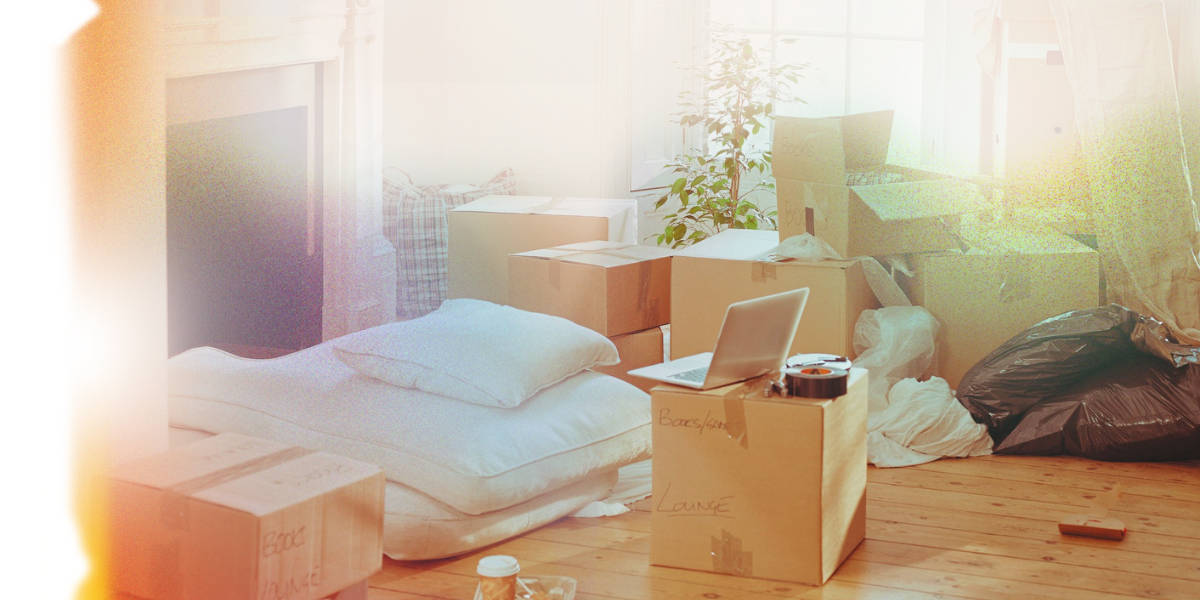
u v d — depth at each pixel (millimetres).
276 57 1580
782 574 2186
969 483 2830
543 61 3088
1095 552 2363
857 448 2361
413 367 2061
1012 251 3316
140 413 1465
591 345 2436
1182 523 2533
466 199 2473
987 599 2117
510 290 2734
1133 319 3070
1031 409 3104
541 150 3236
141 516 1386
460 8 2414
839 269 3039
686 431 2223
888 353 3164
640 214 4422
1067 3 3297
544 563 2156
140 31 1364
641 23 4332
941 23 4270
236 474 1474
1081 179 3486
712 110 4570
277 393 1852
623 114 3598
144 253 1421
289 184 1645
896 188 3307
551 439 2215
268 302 1676
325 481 1470
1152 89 3205
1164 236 3182
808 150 3184
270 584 1374
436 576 2018
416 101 2254
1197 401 2922
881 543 2416
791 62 4500
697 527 2236
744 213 4246
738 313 2057
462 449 2039
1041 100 3529
